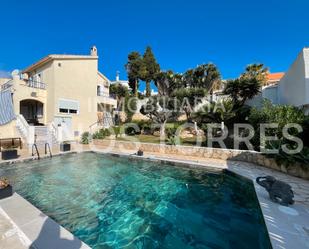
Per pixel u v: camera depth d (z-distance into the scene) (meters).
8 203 4.65
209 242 4.05
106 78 25.08
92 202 6.00
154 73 29.58
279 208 4.68
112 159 11.69
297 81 11.32
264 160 8.73
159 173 9.01
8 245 3.13
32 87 16.84
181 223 4.84
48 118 17.72
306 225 3.91
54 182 7.64
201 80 25.69
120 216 5.18
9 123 14.37
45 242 3.19
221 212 5.40
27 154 11.26
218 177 8.35
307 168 6.89
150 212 5.43
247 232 4.40
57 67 17.44
